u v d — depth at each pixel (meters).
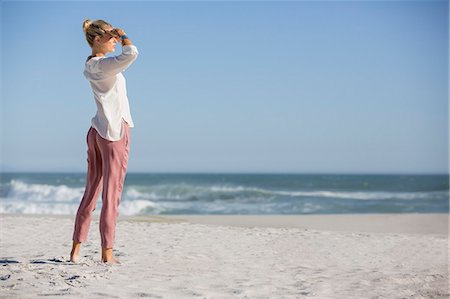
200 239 8.21
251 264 5.88
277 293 4.13
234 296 3.92
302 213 20.27
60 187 25.41
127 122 4.88
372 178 71.75
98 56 4.79
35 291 3.71
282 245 7.91
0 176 63.72
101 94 4.66
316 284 4.65
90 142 4.84
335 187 43.88
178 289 4.04
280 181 58.12
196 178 68.12
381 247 8.02
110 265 4.91
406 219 13.30
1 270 4.41
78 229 5.00
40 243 7.27
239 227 10.48
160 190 27.22
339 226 11.68
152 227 9.78
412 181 58.62
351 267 5.97
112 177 4.82
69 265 4.76
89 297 3.61
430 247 8.08
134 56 4.53
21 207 18.94
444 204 25.05
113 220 4.97
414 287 4.78
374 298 4.16
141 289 3.95
